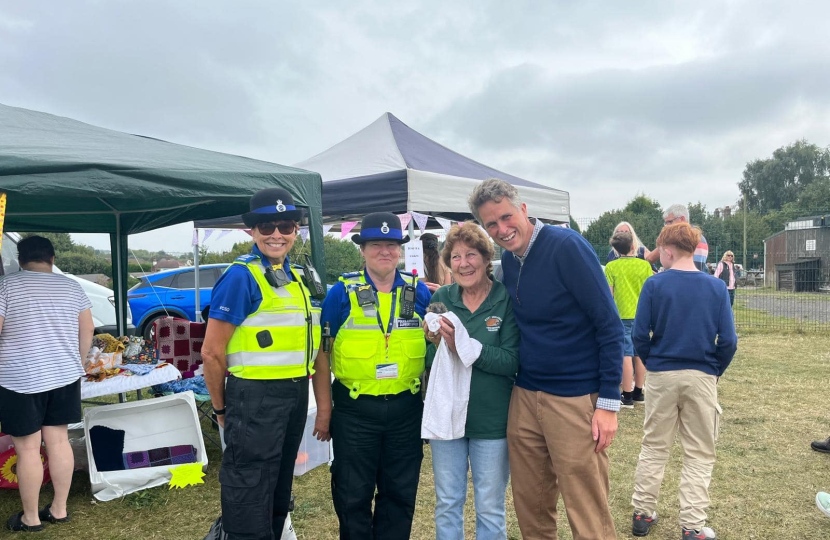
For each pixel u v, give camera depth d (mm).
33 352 3164
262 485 2258
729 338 2889
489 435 2266
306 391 2436
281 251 2357
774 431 4875
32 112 3916
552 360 2129
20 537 3219
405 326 2406
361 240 2393
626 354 5586
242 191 3197
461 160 6898
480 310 2289
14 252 6582
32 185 2490
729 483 3814
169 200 4551
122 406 3955
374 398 2363
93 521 3428
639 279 5500
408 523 2504
